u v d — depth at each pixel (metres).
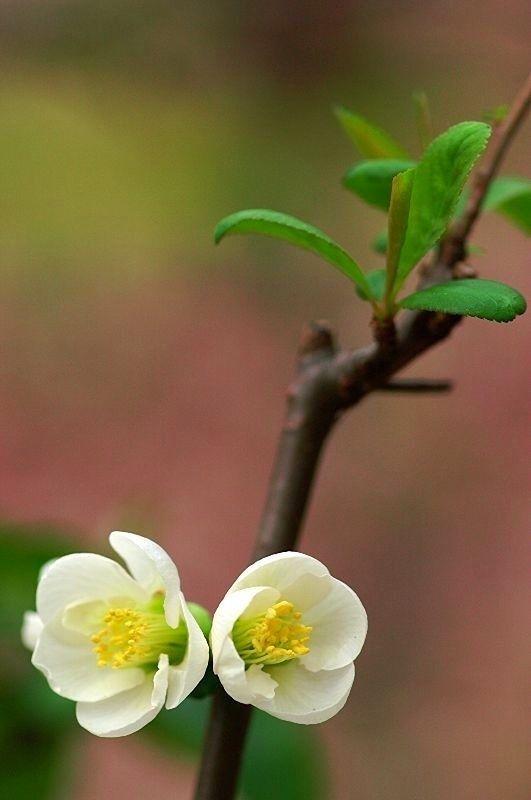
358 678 1.61
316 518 1.82
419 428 1.97
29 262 2.14
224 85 2.09
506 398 2.00
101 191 2.24
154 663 0.62
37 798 0.78
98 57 1.47
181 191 2.25
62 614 0.62
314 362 0.65
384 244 0.68
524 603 1.69
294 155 2.24
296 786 0.76
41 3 1.42
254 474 1.88
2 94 2.24
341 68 2.17
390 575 1.75
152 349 2.06
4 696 0.78
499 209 0.72
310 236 0.62
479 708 1.56
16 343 2.04
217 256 2.22
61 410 1.95
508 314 0.60
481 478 1.88
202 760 0.62
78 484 1.82
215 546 1.76
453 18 2.21
